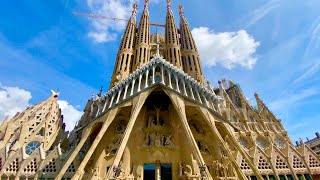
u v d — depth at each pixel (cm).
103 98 4103
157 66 4041
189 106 3778
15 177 3556
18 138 4131
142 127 3866
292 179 3897
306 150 4262
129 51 5928
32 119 4516
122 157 3422
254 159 4022
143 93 3644
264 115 5269
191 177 2997
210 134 3950
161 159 3438
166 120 4084
